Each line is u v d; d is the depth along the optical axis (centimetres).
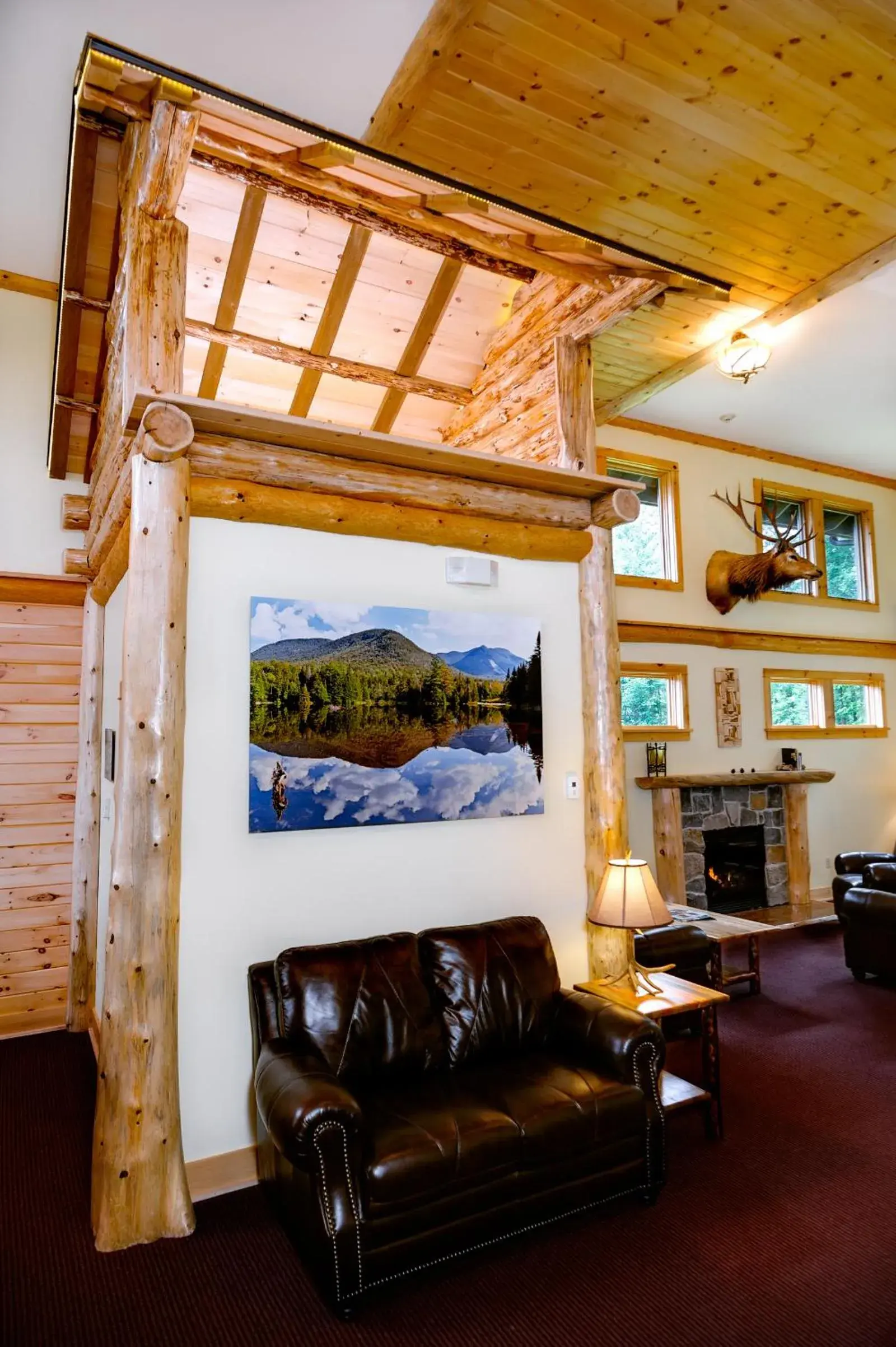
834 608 835
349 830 323
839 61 277
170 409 278
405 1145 231
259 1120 283
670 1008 318
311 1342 215
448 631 355
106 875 396
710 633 732
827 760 813
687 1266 244
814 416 701
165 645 279
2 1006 457
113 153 301
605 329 393
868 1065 398
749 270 420
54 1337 216
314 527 328
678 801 669
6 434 471
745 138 314
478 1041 300
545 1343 214
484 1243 241
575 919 380
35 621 478
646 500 718
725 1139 324
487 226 359
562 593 399
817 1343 212
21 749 470
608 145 316
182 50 314
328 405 466
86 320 362
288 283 407
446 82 282
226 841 298
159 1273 242
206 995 289
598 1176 264
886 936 520
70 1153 318
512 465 353
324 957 289
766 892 744
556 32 260
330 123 349
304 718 315
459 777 350
